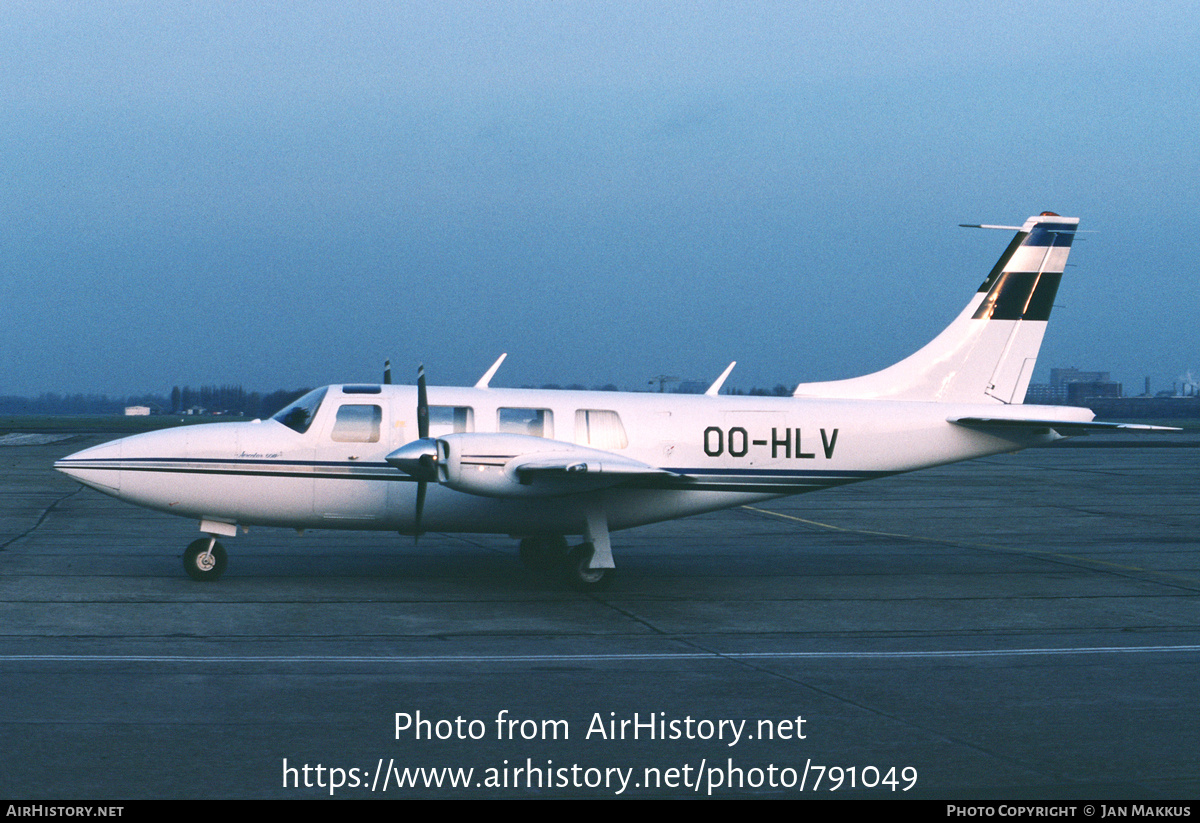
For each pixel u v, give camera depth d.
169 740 9.38
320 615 15.62
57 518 28.70
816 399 21.30
